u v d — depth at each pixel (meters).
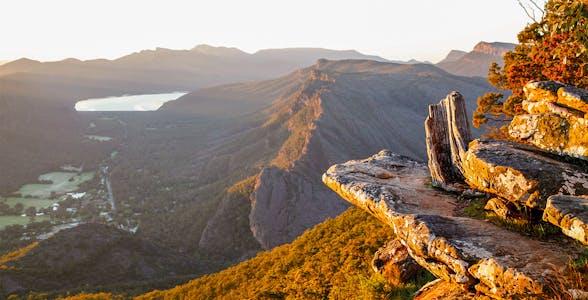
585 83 18.42
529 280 6.15
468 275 7.17
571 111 8.82
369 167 13.31
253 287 24.50
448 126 11.35
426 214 8.84
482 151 9.36
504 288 6.45
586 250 6.50
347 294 14.79
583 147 8.19
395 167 13.46
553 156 8.85
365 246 18.59
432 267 8.02
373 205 10.41
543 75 22.70
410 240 8.50
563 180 7.66
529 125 9.75
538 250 6.94
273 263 28.30
